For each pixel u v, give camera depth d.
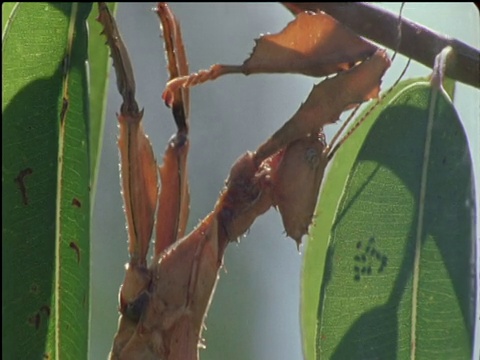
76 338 0.22
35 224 0.22
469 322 0.22
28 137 0.22
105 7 0.22
